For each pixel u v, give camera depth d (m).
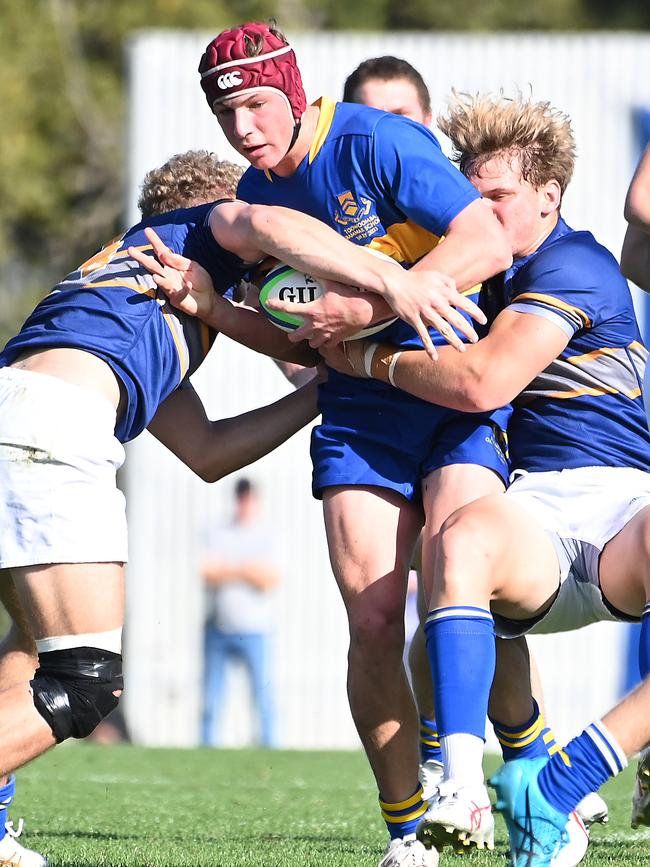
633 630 39.22
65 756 29.69
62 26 76.88
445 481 13.85
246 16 79.06
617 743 11.70
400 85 21.42
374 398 14.31
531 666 15.23
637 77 41.84
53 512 12.76
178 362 14.10
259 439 15.60
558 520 13.25
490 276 13.60
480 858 15.37
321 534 40.78
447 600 12.23
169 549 41.06
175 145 42.25
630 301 14.24
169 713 40.50
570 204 41.81
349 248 13.48
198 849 15.66
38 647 13.00
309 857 14.93
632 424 14.02
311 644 40.38
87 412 13.03
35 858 14.24
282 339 14.84
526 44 41.84
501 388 13.31
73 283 14.00
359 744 40.16
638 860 15.21
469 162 14.34
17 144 74.25
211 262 14.51
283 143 13.85
